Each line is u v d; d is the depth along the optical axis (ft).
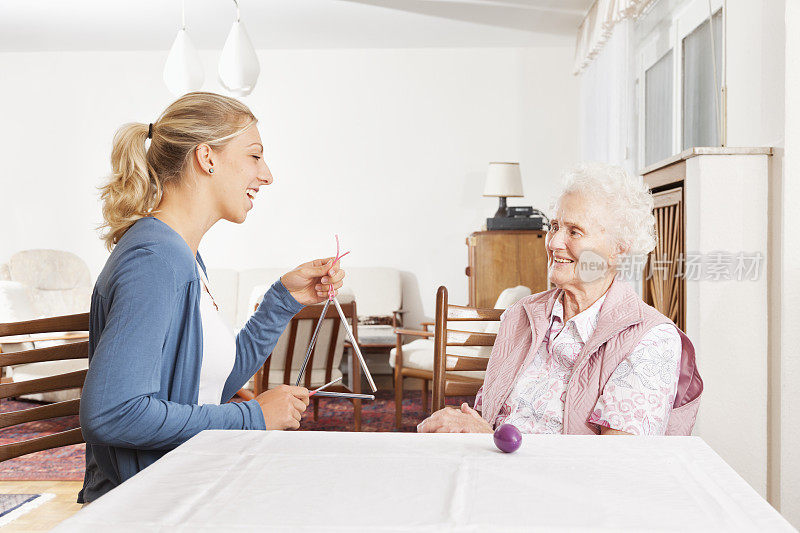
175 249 4.30
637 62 16.19
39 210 22.74
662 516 2.60
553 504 2.72
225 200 4.77
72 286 20.61
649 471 3.14
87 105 22.68
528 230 19.03
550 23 19.86
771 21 8.18
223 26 20.03
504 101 22.41
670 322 4.81
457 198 22.48
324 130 22.61
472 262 19.22
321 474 3.09
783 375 7.43
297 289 5.62
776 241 7.58
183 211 4.72
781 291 7.48
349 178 22.62
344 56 22.54
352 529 2.48
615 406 4.57
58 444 5.24
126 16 19.03
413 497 2.80
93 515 2.62
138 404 3.93
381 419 15.84
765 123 8.20
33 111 22.76
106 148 22.71
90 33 20.61
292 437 3.74
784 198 7.49
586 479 3.03
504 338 5.45
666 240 8.59
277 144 22.62
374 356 20.97
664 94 14.20
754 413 7.61
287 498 2.79
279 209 22.62
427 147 22.52
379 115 22.54
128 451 4.23
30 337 16.30
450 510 2.65
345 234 22.59
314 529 2.48
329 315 12.65
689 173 7.88
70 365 16.46
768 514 2.62
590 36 18.13
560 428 4.87
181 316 4.35
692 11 12.25
